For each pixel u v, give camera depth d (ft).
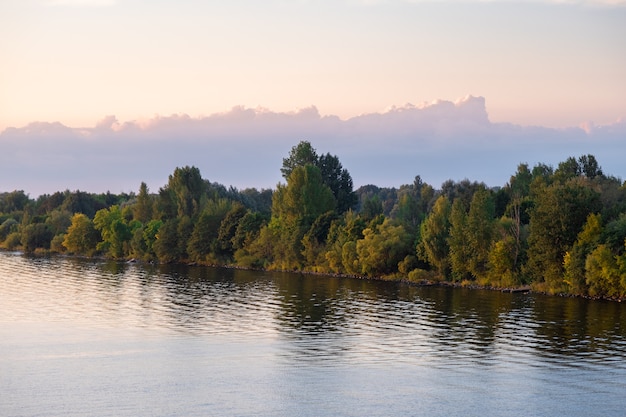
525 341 256.52
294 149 650.02
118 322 299.38
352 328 284.61
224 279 472.03
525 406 182.29
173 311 328.70
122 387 199.93
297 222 543.39
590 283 362.94
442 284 435.12
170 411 179.11
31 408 181.27
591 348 244.63
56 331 279.08
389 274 475.31
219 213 613.93
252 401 186.91
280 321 301.84
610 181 477.77
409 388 197.67
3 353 239.91
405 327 285.84
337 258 497.87
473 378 207.31
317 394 193.06
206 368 220.23
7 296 373.81
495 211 509.35
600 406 182.39
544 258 385.91
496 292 396.98
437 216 444.96
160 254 615.57
